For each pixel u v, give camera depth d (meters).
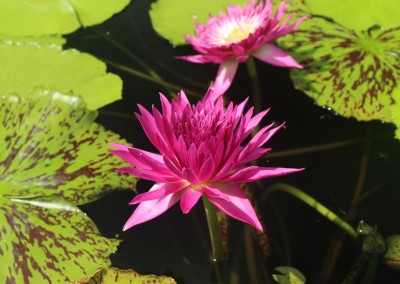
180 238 1.11
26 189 1.12
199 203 1.15
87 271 1.06
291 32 1.27
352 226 1.10
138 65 1.28
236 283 1.07
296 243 1.09
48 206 1.10
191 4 1.33
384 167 1.15
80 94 1.22
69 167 1.13
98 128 1.17
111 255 1.09
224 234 1.11
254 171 1.02
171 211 1.14
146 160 1.01
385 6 1.25
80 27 1.33
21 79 1.23
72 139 1.16
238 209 1.02
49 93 1.19
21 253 1.07
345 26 1.25
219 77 1.21
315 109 1.21
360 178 1.14
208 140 1.02
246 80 1.25
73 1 1.32
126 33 1.33
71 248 1.08
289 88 1.24
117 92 1.22
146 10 1.36
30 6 1.31
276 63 1.19
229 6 1.23
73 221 1.09
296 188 1.14
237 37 1.22
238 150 1.02
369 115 1.16
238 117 1.04
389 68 1.20
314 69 1.22
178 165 1.03
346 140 1.18
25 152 1.14
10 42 1.27
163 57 1.29
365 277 1.06
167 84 1.26
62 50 1.28
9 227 1.08
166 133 1.02
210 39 1.22
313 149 1.17
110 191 1.12
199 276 1.08
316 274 1.07
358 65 1.21
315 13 1.27
